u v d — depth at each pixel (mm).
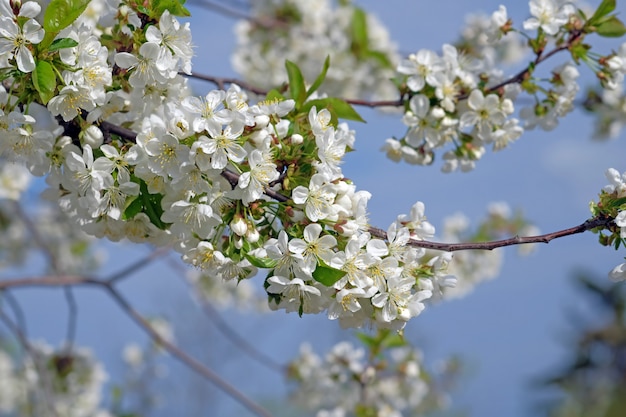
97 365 2160
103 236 1247
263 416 1586
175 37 1202
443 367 2414
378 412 1775
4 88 1183
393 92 2443
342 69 2383
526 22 1401
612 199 1189
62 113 1179
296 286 1170
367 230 1185
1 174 2041
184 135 1165
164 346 1630
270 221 1188
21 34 1159
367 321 1198
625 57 1405
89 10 1307
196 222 1176
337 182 1175
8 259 2729
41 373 1566
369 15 2430
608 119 1773
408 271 1193
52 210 2693
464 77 1396
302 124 1235
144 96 1237
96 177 1181
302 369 2008
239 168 1170
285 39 2350
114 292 1636
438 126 1398
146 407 3020
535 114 1427
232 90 1179
